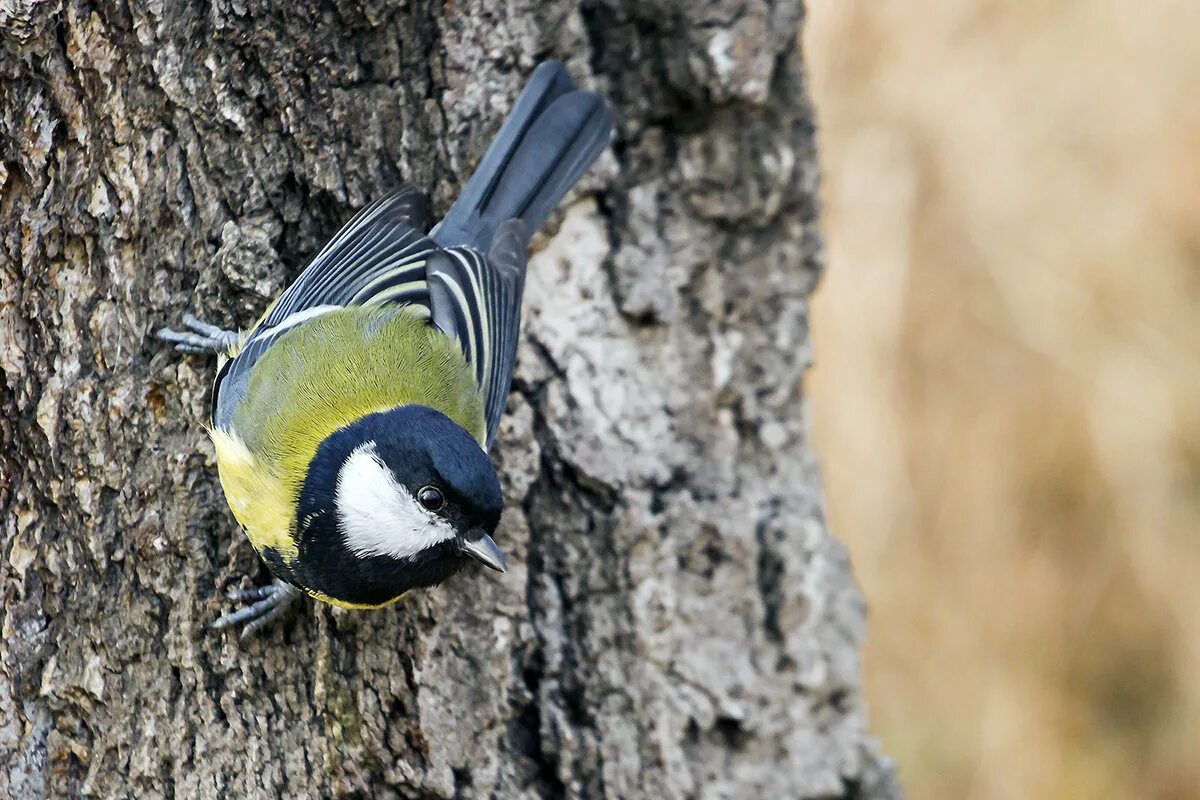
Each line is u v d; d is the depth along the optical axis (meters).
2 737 8.04
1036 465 17.56
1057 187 17.91
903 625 17.28
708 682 8.70
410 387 7.82
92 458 7.89
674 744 8.59
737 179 8.74
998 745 16.91
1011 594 17.38
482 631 8.19
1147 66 18.03
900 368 17.58
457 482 7.39
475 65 8.19
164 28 7.71
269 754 7.88
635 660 8.45
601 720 8.39
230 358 7.77
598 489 8.45
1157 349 17.53
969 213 17.77
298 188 8.06
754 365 9.03
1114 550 17.38
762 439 9.06
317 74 7.93
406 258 7.98
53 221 7.88
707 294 8.84
